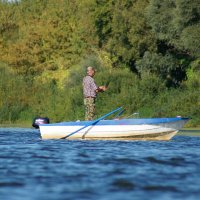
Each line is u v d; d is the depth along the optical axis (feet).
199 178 129.59
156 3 471.62
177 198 106.01
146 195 108.78
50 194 109.40
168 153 186.39
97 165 153.58
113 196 107.55
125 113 408.05
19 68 601.21
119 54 515.50
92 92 246.27
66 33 609.83
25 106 490.49
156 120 250.37
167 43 481.05
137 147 210.79
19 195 108.27
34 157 174.09
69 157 173.78
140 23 495.00
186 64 487.20
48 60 606.14
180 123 252.21
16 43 628.28
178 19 428.97
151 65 490.49
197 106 389.39
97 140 248.11
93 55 533.14
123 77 439.22
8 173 137.80
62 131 254.06
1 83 500.74
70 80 507.30
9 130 370.94
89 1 574.56
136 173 137.59
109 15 561.84
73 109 438.40
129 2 520.83
